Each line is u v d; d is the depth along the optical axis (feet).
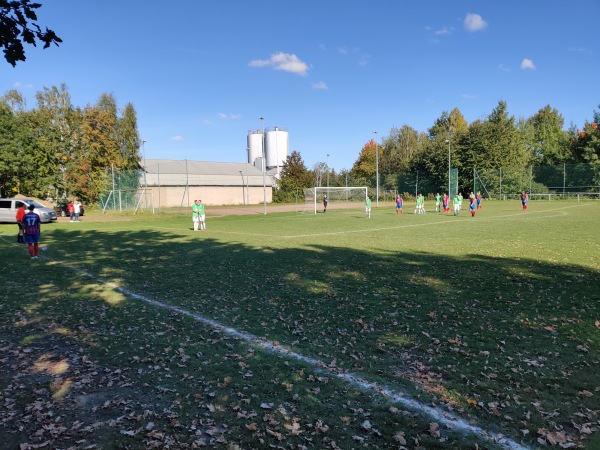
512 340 19.56
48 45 14.51
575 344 18.90
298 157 236.43
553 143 254.47
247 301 27.27
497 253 44.57
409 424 12.90
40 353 19.10
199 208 82.48
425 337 20.24
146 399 14.69
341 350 18.85
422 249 48.96
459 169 215.10
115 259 46.03
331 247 52.19
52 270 39.86
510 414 13.29
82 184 167.84
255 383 15.76
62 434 12.50
